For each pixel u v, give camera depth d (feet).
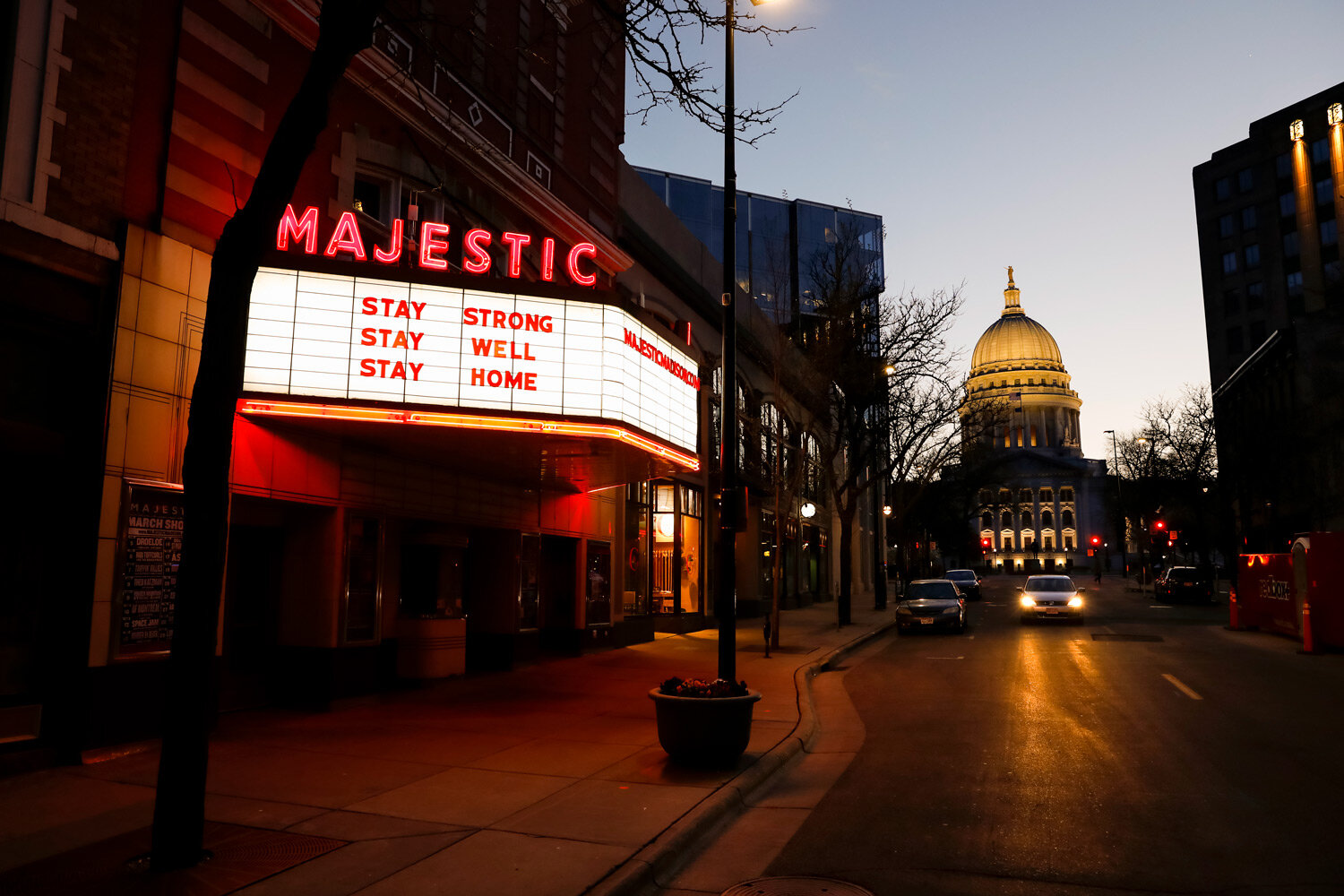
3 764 26.53
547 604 63.05
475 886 18.03
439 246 39.37
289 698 39.47
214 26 34.81
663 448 43.88
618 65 73.26
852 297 92.84
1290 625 73.36
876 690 49.49
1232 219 266.77
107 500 29.27
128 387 30.17
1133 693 45.62
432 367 36.14
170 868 18.71
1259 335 257.34
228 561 37.24
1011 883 18.90
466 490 49.93
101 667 28.84
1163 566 216.54
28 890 17.67
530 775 27.50
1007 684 50.03
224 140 34.91
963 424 126.82
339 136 41.04
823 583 149.28
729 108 41.70
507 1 55.88
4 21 27.68
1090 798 25.52
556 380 37.68
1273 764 29.45
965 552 293.84
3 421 26.63
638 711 39.96
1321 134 244.63
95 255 29.45
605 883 18.20
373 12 20.39
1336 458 139.03
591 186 67.51
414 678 45.65
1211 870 19.47
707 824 23.04
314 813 23.24
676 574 84.69
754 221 163.32
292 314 34.94
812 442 114.62
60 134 28.76
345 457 40.32
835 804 25.67
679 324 72.59
